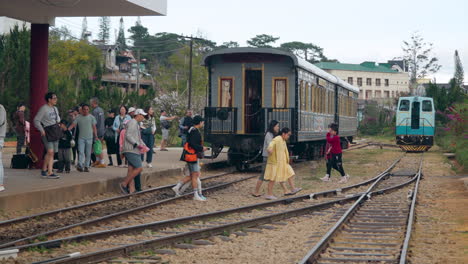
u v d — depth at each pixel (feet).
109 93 106.83
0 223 28.73
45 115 41.98
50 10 48.08
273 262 23.09
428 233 30.53
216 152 65.62
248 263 22.94
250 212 36.83
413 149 118.42
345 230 30.45
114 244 25.44
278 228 31.35
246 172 65.77
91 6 47.47
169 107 134.10
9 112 78.79
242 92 63.67
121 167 55.11
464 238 29.25
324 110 79.46
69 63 174.40
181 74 214.07
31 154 50.16
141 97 117.08
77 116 48.62
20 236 27.09
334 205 40.73
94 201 38.99
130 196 41.45
